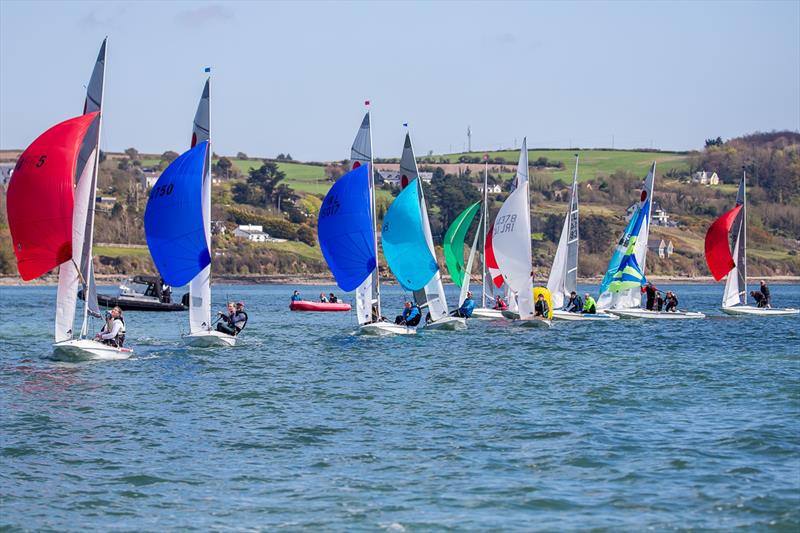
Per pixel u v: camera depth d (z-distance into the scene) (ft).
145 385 410.93
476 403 370.73
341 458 281.13
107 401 371.56
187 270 519.19
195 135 533.55
